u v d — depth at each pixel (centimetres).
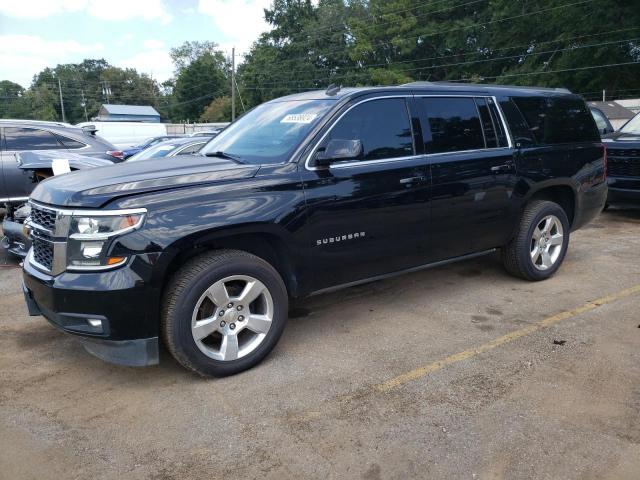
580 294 520
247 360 370
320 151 393
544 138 536
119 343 334
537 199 550
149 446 294
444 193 457
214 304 355
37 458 285
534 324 449
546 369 370
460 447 288
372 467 274
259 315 377
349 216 405
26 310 506
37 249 365
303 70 6159
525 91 539
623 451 283
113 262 322
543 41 4131
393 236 434
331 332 442
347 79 5406
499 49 4422
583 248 695
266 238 381
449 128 470
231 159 409
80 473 273
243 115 514
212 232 344
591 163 576
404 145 440
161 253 327
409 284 560
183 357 346
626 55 3597
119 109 8294
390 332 439
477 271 599
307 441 295
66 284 323
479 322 457
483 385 351
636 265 613
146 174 359
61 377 373
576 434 297
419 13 5028
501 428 304
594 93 3775
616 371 365
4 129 868
